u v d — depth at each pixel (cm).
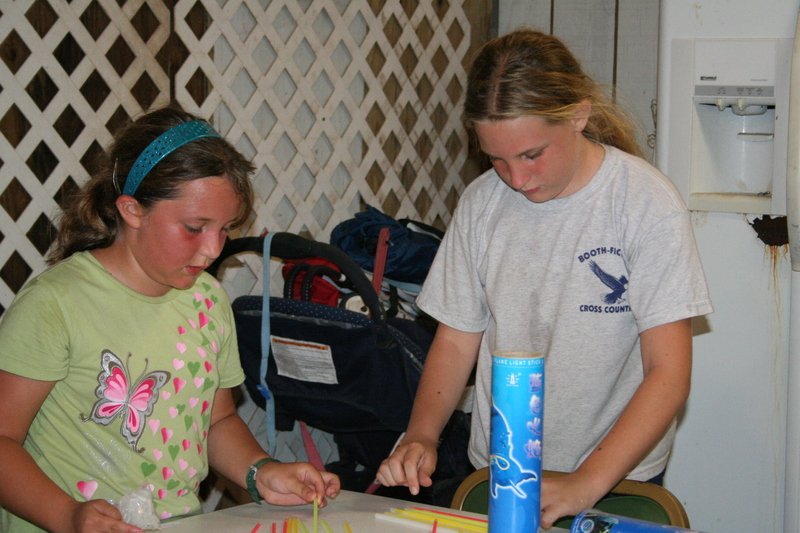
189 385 123
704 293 113
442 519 103
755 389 195
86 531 94
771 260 190
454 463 207
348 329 178
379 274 220
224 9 225
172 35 220
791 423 189
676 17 193
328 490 113
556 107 110
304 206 248
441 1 288
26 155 194
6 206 198
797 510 190
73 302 114
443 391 135
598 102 129
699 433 202
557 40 121
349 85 259
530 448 80
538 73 111
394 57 270
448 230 142
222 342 133
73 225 125
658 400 109
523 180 115
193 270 116
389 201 279
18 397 109
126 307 119
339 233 236
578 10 292
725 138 202
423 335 213
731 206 193
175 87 217
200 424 125
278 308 186
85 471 116
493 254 132
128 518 103
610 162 124
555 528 101
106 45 205
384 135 269
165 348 121
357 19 266
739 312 195
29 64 193
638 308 116
